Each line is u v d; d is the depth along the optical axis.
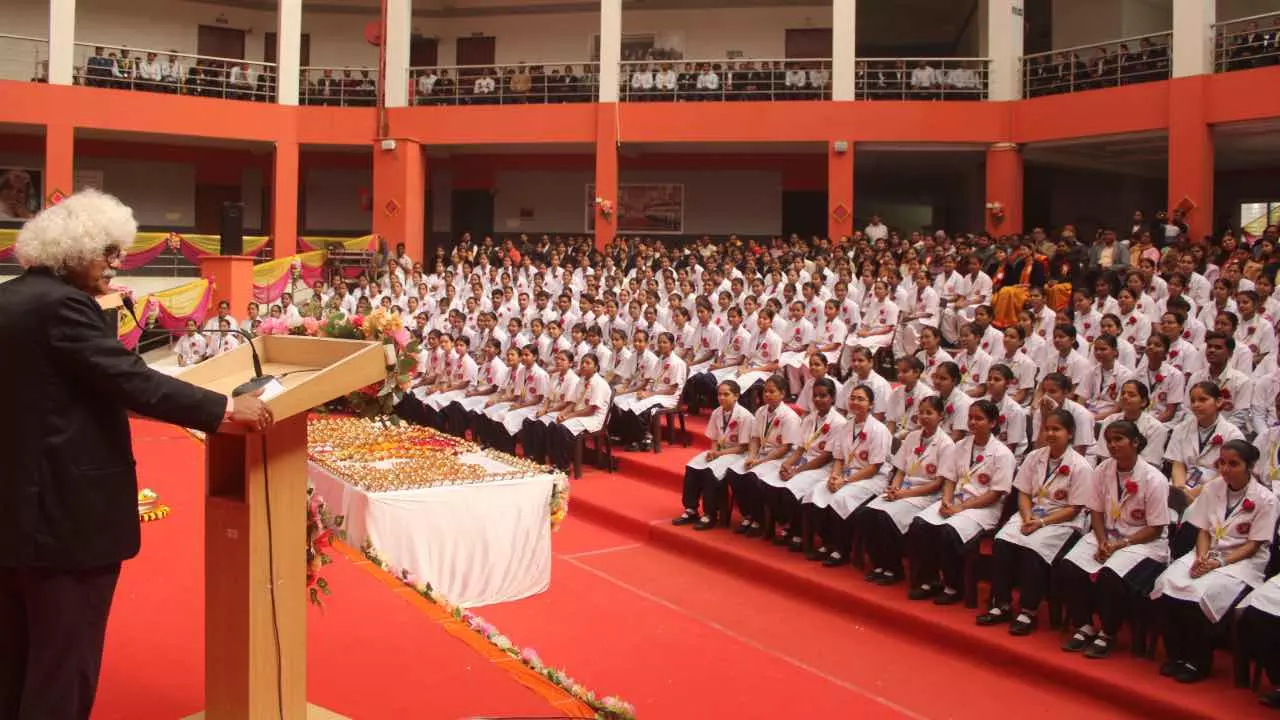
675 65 22.48
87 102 19.20
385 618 5.28
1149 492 5.45
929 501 6.56
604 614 6.40
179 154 22.25
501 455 7.68
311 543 4.18
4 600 2.84
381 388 4.47
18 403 2.68
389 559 6.22
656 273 16.83
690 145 20.53
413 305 16.69
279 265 17.72
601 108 19.66
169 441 12.30
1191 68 16.20
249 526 3.04
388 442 8.27
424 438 8.53
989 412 6.30
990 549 6.29
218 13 23.39
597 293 15.62
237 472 3.25
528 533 6.76
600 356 11.60
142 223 22.48
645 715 4.73
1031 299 11.15
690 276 15.95
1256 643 4.71
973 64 21.55
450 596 6.44
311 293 18.52
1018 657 5.45
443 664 4.67
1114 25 19.92
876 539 6.61
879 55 25.08
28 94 18.91
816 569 6.96
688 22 23.14
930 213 26.09
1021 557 5.78
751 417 7.99
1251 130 16.33
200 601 5.44
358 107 21.03
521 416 10.64
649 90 20.30
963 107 18.55
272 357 3.73
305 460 3.23
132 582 5.76
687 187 22.94
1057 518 5.79
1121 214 21.66
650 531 8.29
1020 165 18.55
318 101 22.31
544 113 19.97
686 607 6.59
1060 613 5.79
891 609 6.17
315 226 23.75
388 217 20.09
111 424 2.82
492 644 4.98
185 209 22.78
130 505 2.86
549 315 14.69
